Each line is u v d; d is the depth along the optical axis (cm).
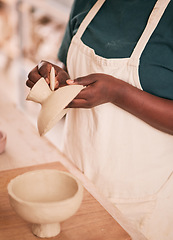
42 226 75
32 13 282
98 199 97
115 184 116
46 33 275
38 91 81
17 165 110
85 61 117
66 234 77
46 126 77
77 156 123
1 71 382
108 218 84
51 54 269
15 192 73
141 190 114
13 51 355
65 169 107
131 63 103
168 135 107
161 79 100
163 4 100
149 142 108
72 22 127
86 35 119
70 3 243
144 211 113
